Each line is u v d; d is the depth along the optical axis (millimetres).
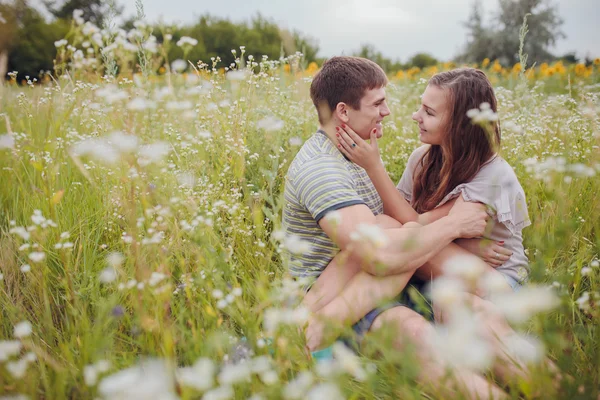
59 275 2014
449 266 1242
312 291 1928
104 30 2080
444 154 2312
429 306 1969
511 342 1517
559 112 4027
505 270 2094
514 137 3271
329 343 1438
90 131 3078
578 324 1660
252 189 2520
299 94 4188
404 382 1239
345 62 2184
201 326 1606
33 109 3246
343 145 2215
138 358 1535
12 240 2273
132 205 1675
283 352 1346
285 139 3006
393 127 3715
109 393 1038
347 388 1385
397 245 1841
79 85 3021
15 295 1982
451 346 1040
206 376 1111
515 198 2094
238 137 2488
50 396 1301
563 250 2123
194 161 2531
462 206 2115
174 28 1998
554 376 1242
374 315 1784
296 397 1115
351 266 1960
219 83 3180
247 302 1704
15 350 1270
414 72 11086
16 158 2861
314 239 2107
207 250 1585
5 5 2281
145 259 1865
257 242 1977
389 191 2268
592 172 1859
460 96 2193
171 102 2051
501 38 20344
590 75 7375
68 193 2625
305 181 2016
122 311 1631
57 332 1646
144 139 2311
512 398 1296
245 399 1304
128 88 2238
